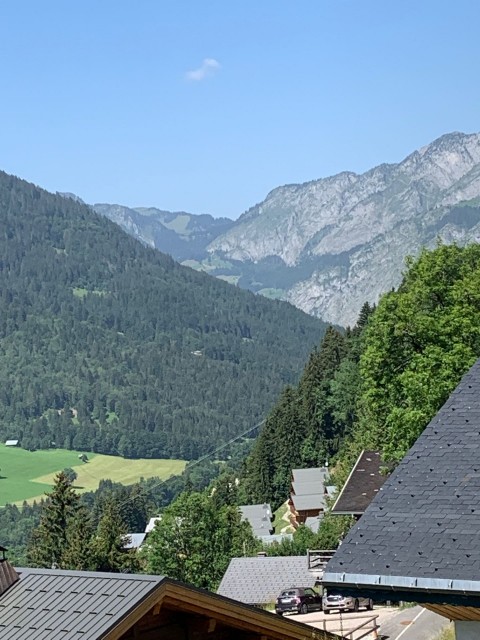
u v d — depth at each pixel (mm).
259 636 13531
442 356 39469
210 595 12758
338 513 45406
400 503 10914
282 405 138000
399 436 40094
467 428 11570
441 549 10164
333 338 133625
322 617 41094
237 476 159375
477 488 10734
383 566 10219
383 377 42312
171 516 81000
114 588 12070
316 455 126688
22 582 12781
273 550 77500
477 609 10438
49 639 11305
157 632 12555
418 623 33062
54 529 95375
